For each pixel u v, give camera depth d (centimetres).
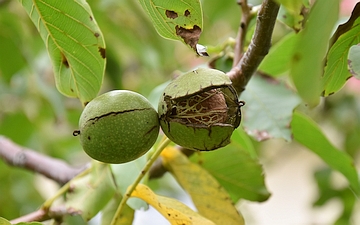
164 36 54
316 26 45
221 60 69
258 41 55
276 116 66
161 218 97
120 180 63
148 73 109
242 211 111
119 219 62
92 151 55
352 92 109
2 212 102
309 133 69
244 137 72
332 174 98
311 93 44
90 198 65
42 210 65
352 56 52
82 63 58
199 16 52
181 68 108
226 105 54
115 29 96
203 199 64
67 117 109
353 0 94
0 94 101
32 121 105
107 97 55
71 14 56
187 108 54
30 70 95
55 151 109
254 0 71
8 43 91
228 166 68
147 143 55
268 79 68
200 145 54
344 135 111
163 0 52
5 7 91
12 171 102
